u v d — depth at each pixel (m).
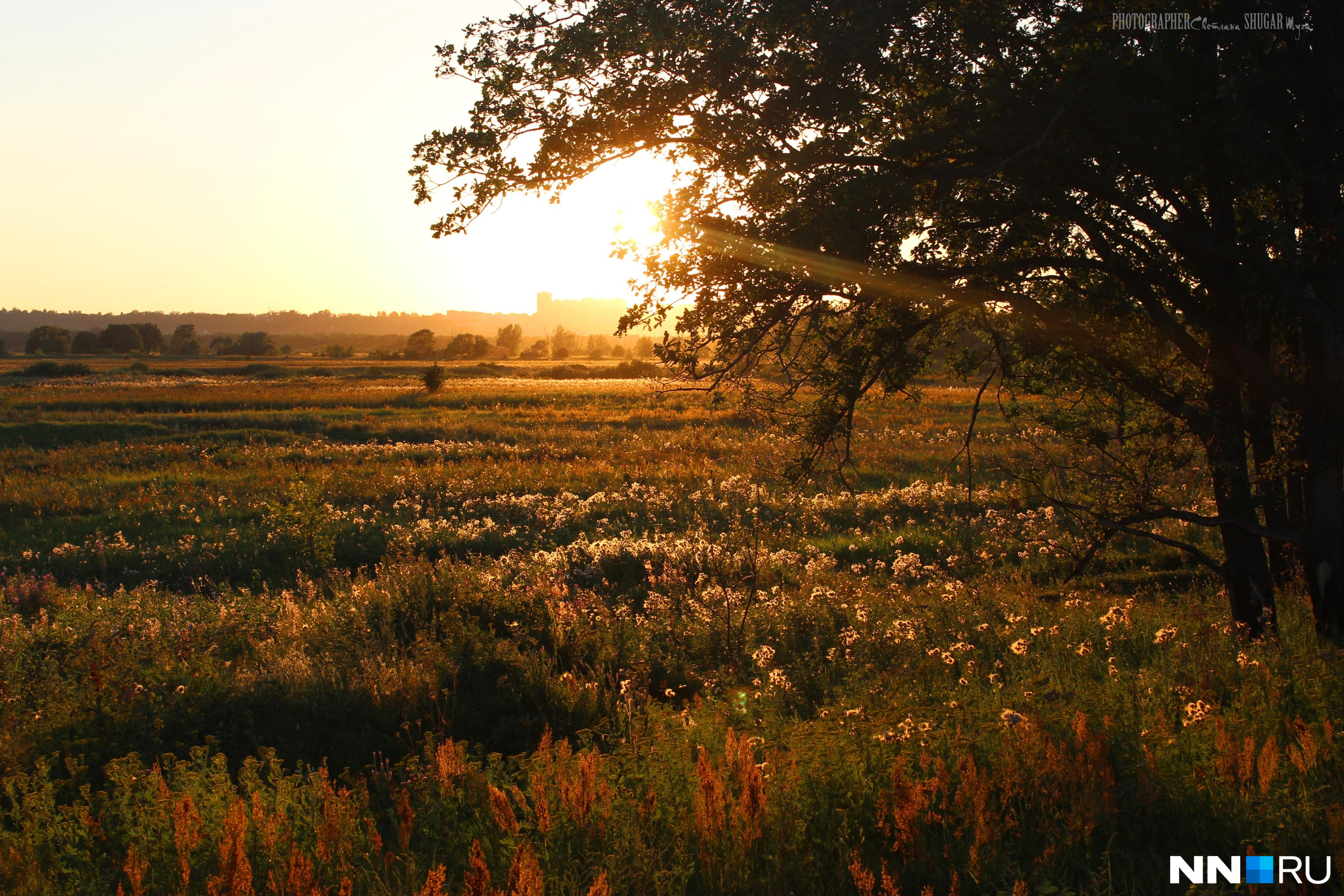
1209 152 6.52
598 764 5.21
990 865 3.71
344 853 4.23
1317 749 4.36
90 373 87.88
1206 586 11.50
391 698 7.32
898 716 5.43
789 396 6.64
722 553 13.08
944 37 6.38
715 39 5.90
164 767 5.85
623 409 46.31
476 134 6.02
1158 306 7.21
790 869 3.85
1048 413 8.38
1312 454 7.11
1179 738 4.79
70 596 11.94
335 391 61.91
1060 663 7.46
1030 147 5.73
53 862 4.39
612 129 5.91
